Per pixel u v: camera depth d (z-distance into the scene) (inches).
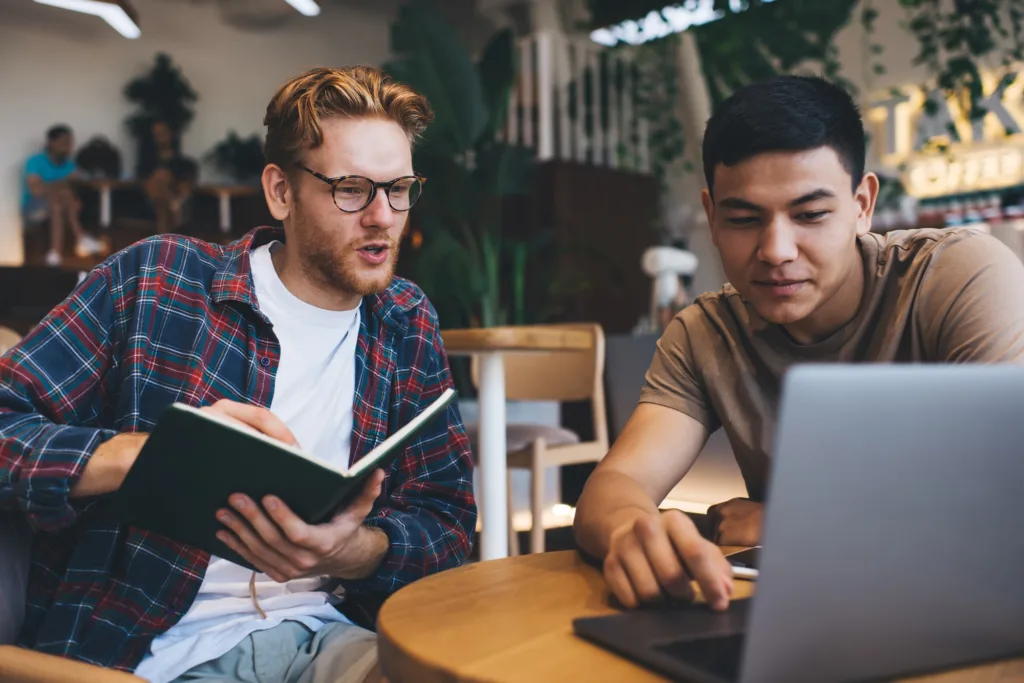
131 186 333.4
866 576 21.4
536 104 309.7
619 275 299.1
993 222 272.7
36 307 202.4
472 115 246.5
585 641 26.2
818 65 286.0
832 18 236.2
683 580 28.3
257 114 384.5
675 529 29.1
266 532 35.7
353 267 47.4
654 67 308.7
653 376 48.8
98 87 348.5
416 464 52.6
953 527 22.4
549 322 292.4
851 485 20.8
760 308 40.6
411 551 47.4
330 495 34.3
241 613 46.1
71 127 343.3
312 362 49.6
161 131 348.5
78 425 46.5
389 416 52.1
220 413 37.8
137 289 47.6
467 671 23.8
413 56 244.7
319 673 42.6
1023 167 266.2
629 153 326.3
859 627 21.6
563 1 325.4
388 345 52.2
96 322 46.9
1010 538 23.2
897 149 292.2
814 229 38.3
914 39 285.6
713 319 47.8
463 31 392.2
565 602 30.5
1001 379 22.3
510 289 295.6
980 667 24.1
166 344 47.2
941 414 21.6
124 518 37.1
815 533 20.6
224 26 376.2
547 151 303.6
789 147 37.3
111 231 328.5
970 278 40.4
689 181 323.9
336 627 46.0
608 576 30.3
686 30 257.3
